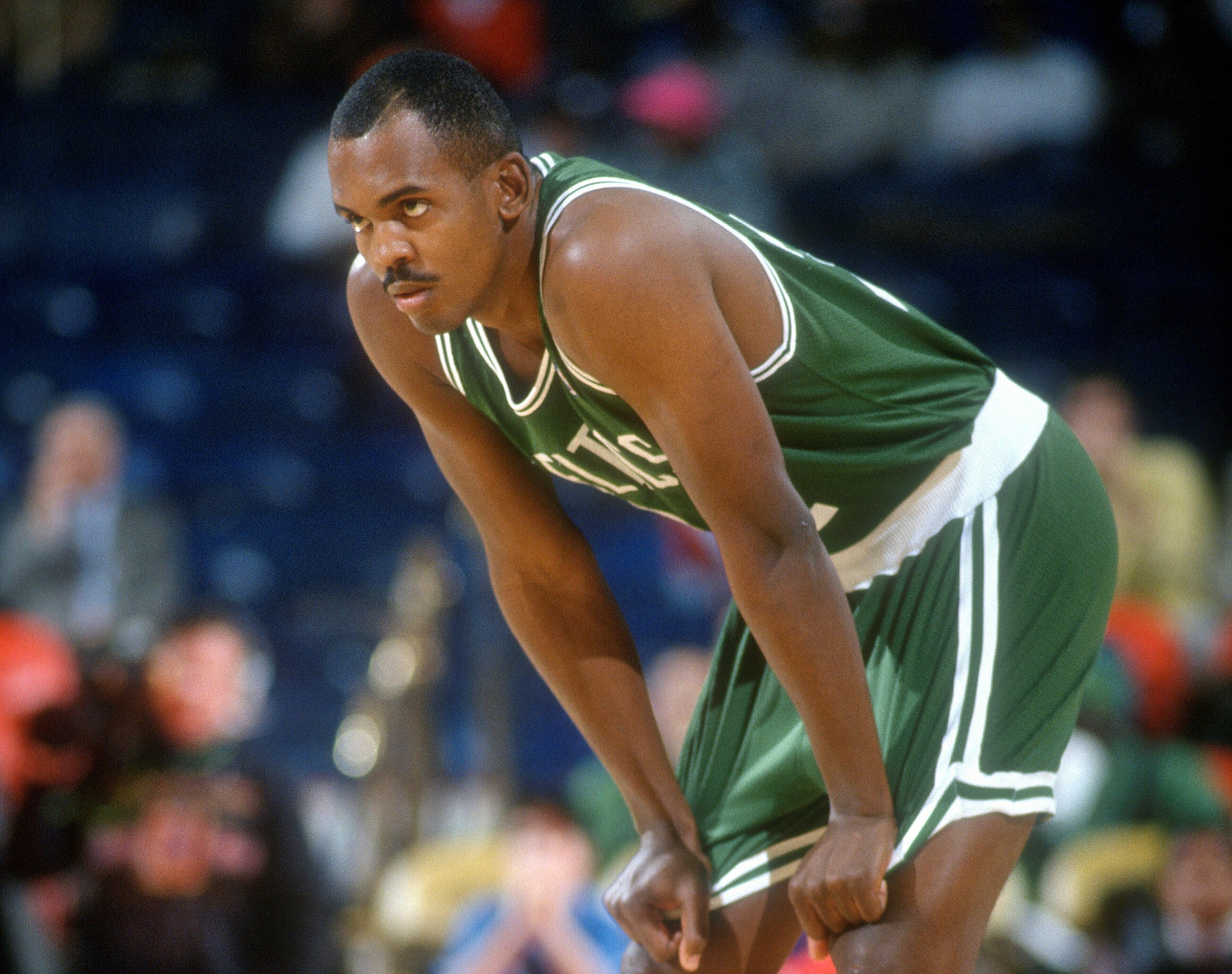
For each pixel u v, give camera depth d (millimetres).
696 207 6664
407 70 6336
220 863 14414
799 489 7203
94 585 19469
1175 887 14984
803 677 6512
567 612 7852
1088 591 7379
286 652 21547
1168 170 27578
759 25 28906
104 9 28312
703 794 7801
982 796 6871
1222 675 18250
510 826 16031
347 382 24719
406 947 15672
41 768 14305
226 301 25781
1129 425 22719
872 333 7145
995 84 27281
